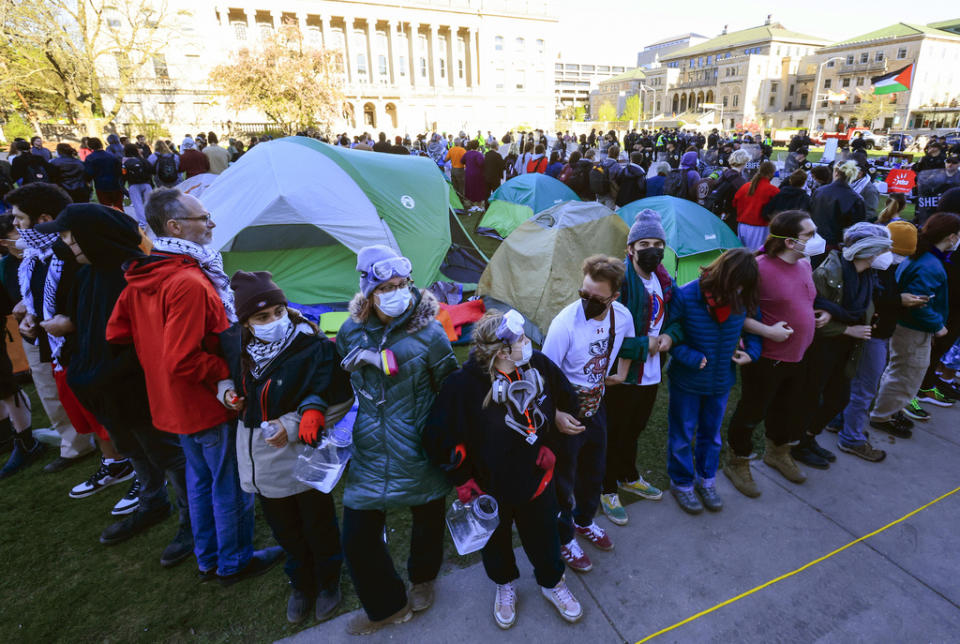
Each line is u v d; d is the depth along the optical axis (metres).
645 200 6.79
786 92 80.75
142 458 2.81
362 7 49.91
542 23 59.66
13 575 2.61
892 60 66.00
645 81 101.88
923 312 3.32
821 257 5.60
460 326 5.24
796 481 3.25
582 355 2.40
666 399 4.38
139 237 2.43
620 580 2.54
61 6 24.33
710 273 2.66
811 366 3.07
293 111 29.64
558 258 5.01
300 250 5.75
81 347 2.38
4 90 24.48
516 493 2.00
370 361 1.90
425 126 55.56
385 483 2.02
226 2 44.41
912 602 2.40
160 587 2.54
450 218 7.08
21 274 2.86
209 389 2.20
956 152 10.80
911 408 3.98
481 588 2.50
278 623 2.33
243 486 2.12
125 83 28.25
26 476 3.41
